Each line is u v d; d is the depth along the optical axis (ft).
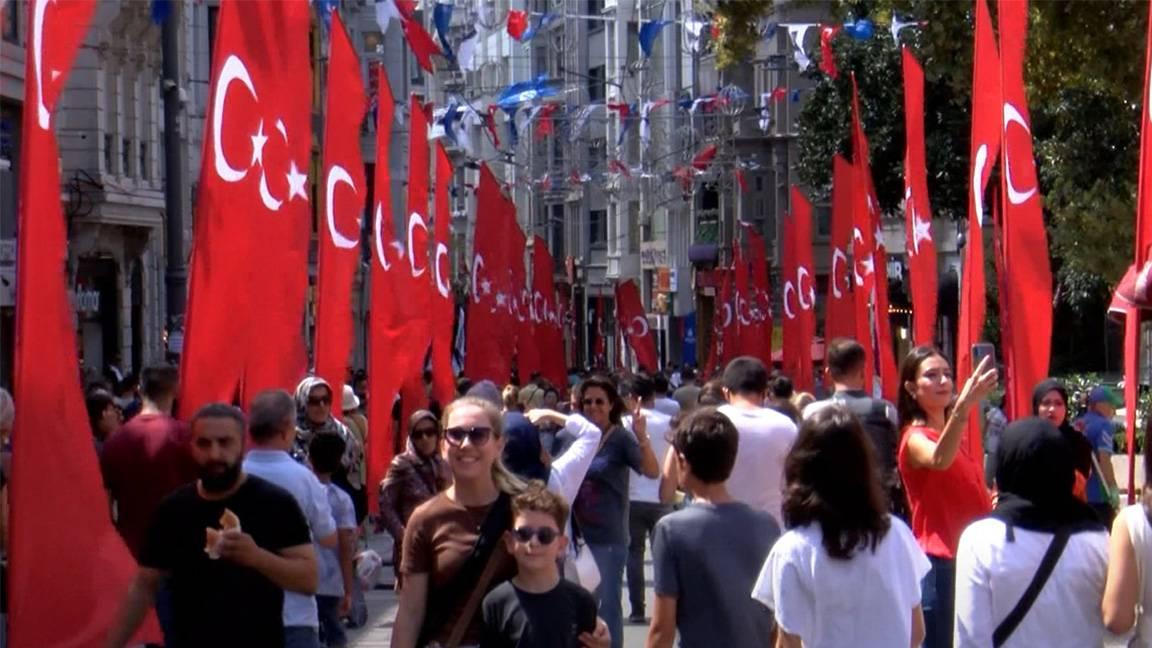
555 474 42.01
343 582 50.26
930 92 152.87
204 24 177.88
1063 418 48.08
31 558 32.68
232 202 45.93
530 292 143.95
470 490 29.78
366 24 206.39
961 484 37.27
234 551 30.35
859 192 87.20
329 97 60.23
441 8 91.56
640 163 235.20
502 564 29.32
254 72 46.70
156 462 41.98
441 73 223.51
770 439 41.93
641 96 231.09
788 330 122.52
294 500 31.63
